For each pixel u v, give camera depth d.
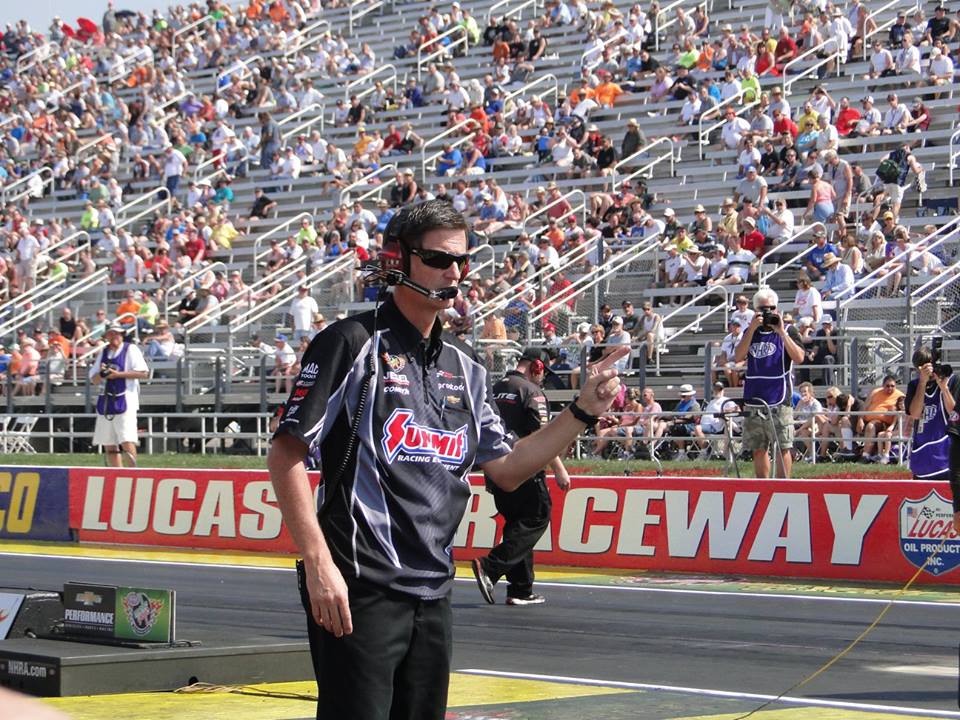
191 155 57.91
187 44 68.31
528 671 12.49
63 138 62.41
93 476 25.25
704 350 33.91
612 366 6.38
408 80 56.84
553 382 33.44
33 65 72.06
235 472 23.75
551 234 41.16
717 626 15.14
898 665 12.67
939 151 40.38
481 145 49.94
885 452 27.89
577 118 47.84
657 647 13.80
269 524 23.30
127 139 60.72
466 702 10.99
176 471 24.39
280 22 67.56
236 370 40.31
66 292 49.44
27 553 23.72
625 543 20.34
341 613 5.91
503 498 16.28
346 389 6.21
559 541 20.92
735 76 46.50
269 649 11.61
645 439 29.88
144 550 24.08
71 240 53.59
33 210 59.00
